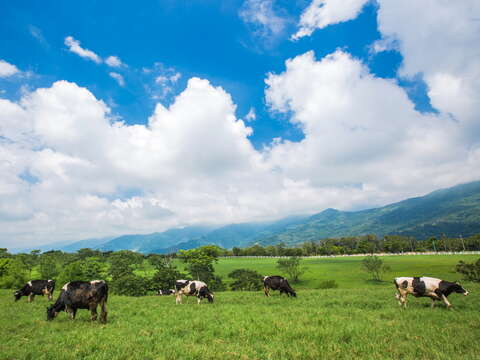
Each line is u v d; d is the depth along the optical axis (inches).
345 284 3186.5
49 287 922.7
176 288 848.9
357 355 323.3
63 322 510.0
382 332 411.5
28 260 4488.2
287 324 466.0
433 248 7052.2
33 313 630.5
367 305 707.4
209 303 824.3
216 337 411.2
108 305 780.0
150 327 472.7
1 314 617.3
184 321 516.1
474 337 373.7
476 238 6250.0
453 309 589.3
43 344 374.9
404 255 5979.3
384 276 3494.1
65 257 5349.4
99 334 408.8
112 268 3464.6
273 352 328.2
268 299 887.7
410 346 343.6
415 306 660.7
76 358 318.7
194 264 3390.7
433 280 631.8
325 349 339.0
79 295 519.5
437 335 390.0
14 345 376.5
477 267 1908.2
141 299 1009.5
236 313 593.9
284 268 3848.4
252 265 5408.5
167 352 330.0
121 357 315.6
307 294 1053.2
